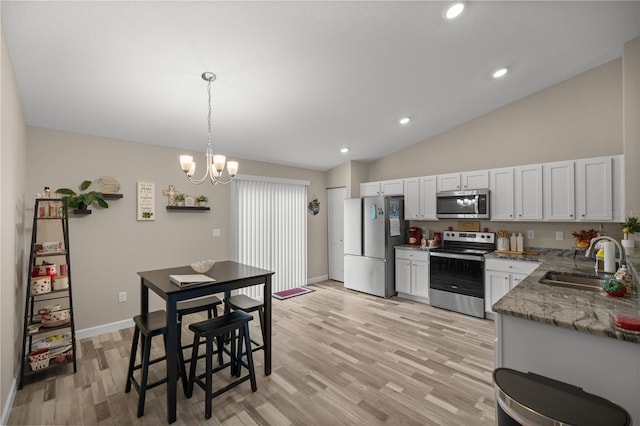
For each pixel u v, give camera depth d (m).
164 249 3.81
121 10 1.77
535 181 3.57
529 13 2.28
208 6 1.81
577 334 1.37
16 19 1.74
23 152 2.72
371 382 2.39
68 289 2.62
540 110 3.76
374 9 2.03
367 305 4.37
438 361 2.72
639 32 2.63
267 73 2.57
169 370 1.96
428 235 4.86
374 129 4.20
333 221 5.96
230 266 2.95
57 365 2.55
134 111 2.95
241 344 2.48
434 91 3.33
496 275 3.64
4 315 1.92
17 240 2.47
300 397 2.20
